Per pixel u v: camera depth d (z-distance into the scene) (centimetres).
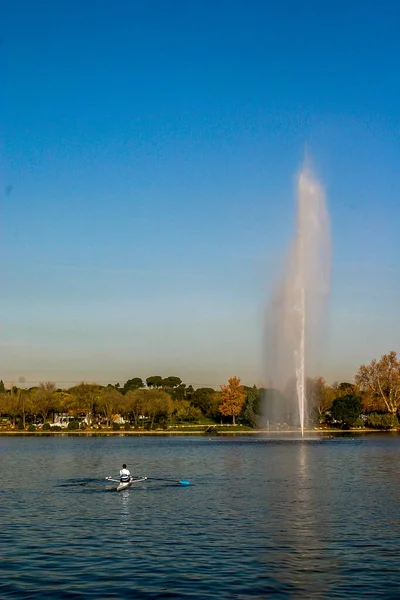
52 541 4034
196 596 2989
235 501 5594
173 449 12762
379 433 19050
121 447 13612
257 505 5366
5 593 3034
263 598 2959
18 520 4756
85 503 5556
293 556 3634
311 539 4047
